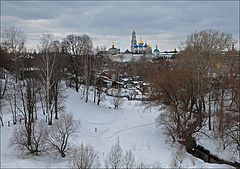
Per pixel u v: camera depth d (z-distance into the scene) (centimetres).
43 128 4512
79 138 4703
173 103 5019
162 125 5722
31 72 5959
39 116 5459
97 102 7712
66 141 3938
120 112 7088
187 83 5122
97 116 6525
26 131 4262
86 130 5347
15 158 3809
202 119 5269
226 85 5075
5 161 3653
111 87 10412
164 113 5972
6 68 6988
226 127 4616
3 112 5453
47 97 5100
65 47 7912
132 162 3434
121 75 13900
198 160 4184
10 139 4300
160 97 5381
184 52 6038
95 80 7606
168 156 4150
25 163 3562
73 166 3409
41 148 4038
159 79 5106
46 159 3838
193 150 4734
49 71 5716
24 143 3916
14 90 5800
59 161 3806
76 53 7900
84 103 7081
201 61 5372
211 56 5534
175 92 5059
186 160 4094
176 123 4956
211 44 5750
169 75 5075
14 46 7462
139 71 12612
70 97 7056
